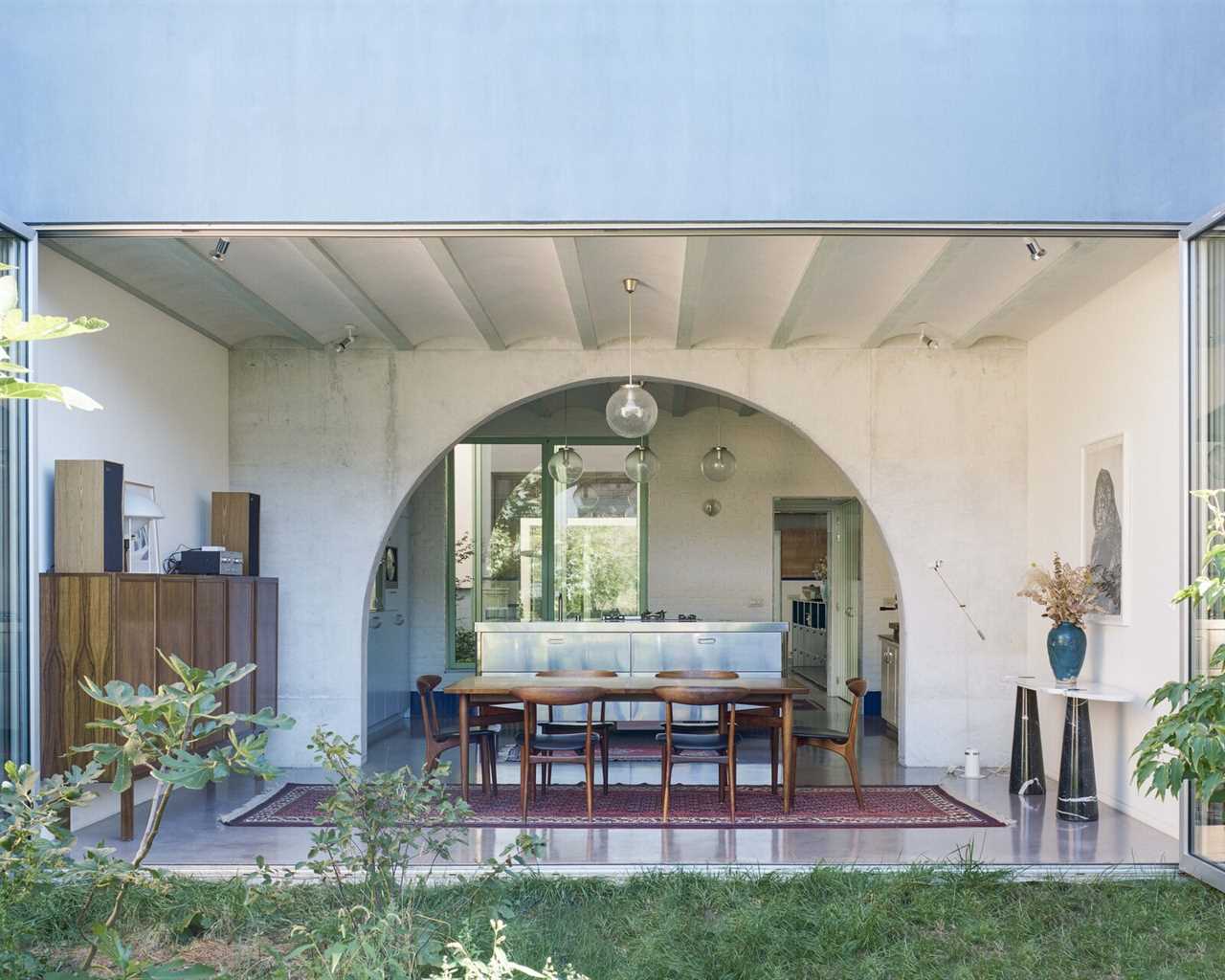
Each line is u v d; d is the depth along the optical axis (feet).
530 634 28.81
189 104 17.10
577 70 17.12
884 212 16.96
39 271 19.36
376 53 17.15
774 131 17.04
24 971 9.21
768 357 28.04
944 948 13.93
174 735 7.25
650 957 13.30
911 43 17.07
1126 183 16.99
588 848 18.76
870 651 40.78
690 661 28.63
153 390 23.76
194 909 14.32
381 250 20.72
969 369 28.07
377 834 12.84
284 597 28.04
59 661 18.38
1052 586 22.70
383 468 28.22
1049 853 18.54
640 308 25.03
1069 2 17.10
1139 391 21.49
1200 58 17.10
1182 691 11.96
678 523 40.63
